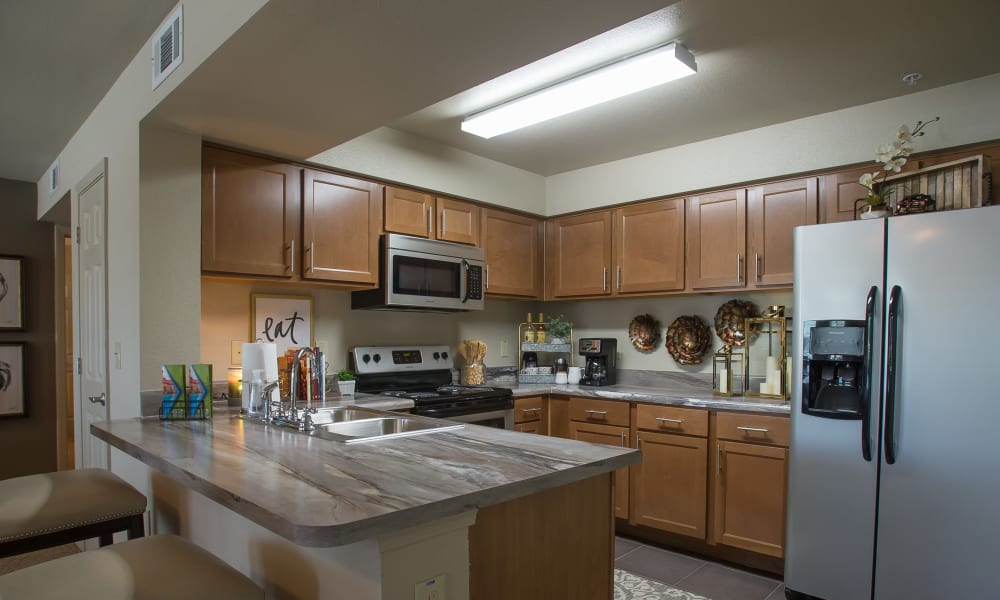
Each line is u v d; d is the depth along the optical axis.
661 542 3.22
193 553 1.30
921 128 2.65
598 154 3.60
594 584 1.52
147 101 2.19
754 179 3.14
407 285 3.14
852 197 2.85
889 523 2.25
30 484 1.76
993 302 2.08
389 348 3.45
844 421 2.38
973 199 2.32
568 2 1.48
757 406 2.78
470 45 1.70
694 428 3.00
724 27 2.10
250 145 2.55
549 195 4.09
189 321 2.37
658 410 3.14
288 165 2.75
